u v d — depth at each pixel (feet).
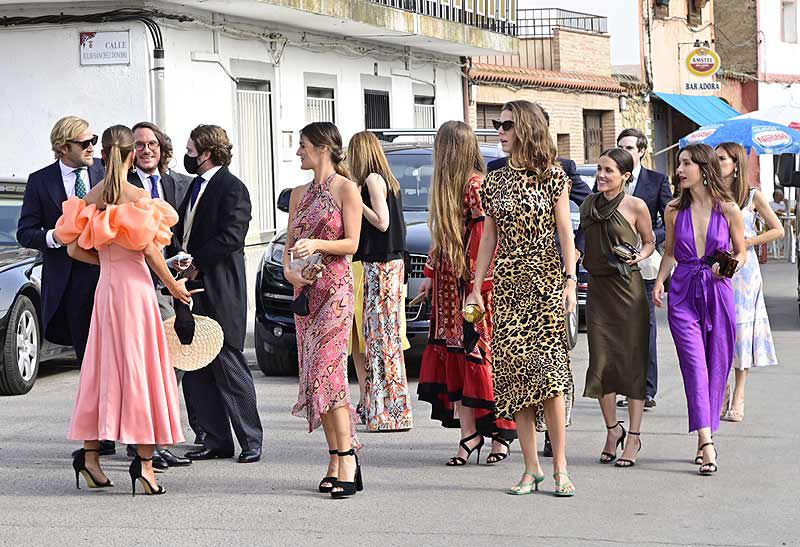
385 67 87.25
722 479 30.01
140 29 60.29
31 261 44.93
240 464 32.09
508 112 28.27
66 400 42.45
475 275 29.37
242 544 24.53
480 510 27.14
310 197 28.76
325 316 28.32
